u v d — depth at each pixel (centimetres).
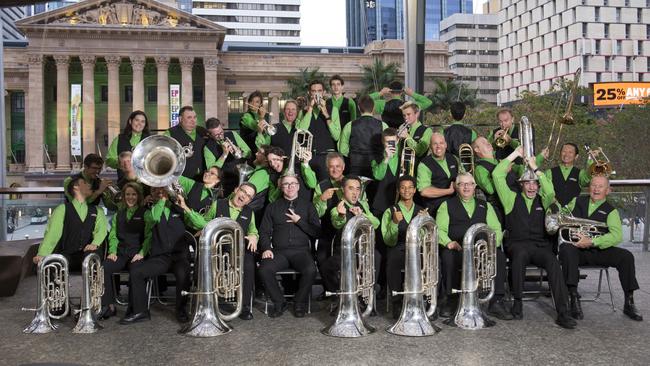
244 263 547
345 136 692
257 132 765
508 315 540
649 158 3188
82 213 579
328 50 6969
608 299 628
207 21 5869
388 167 625
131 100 6291
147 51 5803
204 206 603
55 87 6156
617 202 1005
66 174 5619
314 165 710
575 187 660
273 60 6391
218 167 627
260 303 610
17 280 657
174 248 557
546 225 558
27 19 5594
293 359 424
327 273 569
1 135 988
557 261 540
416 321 489
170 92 6222
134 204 575
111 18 5828
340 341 469
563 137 3362
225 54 6294
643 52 9325
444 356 429
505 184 584
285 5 14800
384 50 6284
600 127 3428
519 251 553
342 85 771
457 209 569
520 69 10794
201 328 489
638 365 407
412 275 494
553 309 580
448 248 556
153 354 439
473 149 648
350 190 563
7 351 451
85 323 508
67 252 576
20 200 914
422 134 725
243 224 570
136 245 573
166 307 604
